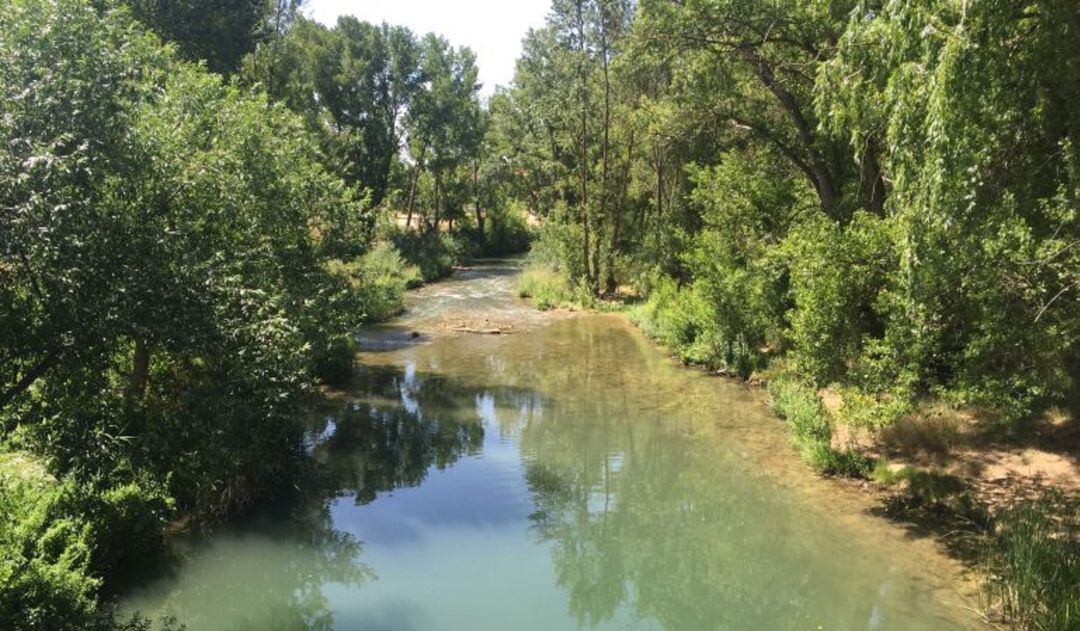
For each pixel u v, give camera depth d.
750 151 24.89
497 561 9.38
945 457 11.22
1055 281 8.86
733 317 19.73
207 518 10.09
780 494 11.23
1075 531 8.66
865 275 10.95
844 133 15.20
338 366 18.98
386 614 8.03
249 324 8.39
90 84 6.55
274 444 11.20
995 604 7.71
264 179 11.67
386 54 46.69
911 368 10.10
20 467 8.31
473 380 19.47
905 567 8.70
